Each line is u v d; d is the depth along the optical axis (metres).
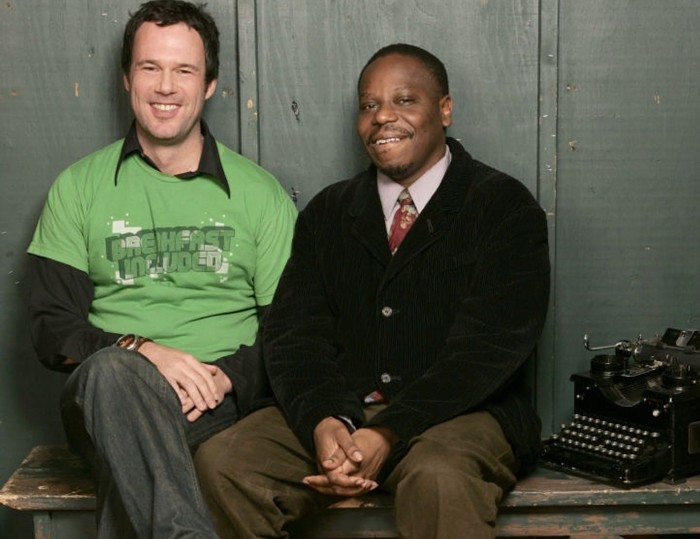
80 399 2.34
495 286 2.56
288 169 3.17
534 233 2.62
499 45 3.13
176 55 2.74
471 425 2.49
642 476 2.59
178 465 2.28
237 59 3.12
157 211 2.81
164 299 2.81
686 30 3.14
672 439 2.62
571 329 3.24
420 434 2.45
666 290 3.24
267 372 2.69
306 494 2.57
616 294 3.23
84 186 2.82
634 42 3.14
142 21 2.77
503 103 3.15
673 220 3.21
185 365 2.62
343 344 2.72
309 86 3.14
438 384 2.47
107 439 2.29
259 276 2.88
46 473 2.80
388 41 3.12
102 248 2.80
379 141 2.67
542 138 3.15
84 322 2.76
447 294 2.62
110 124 3.13
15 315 3.19
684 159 3.19
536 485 2.63
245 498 2.46
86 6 3.08
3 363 3.21
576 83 3.15
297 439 2.57
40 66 3.10
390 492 2.62
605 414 2.77
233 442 2.49
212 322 2.84
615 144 3.18
